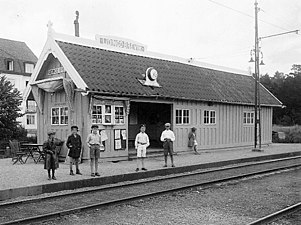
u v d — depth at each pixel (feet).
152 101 67.26
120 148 61.62
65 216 28.84
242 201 35.17
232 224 26.96
